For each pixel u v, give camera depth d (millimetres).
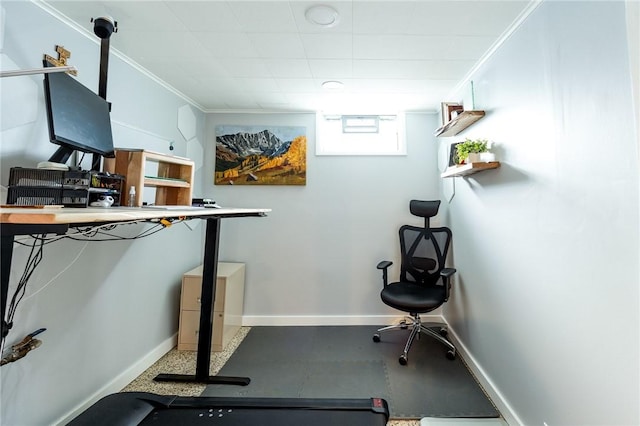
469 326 2154
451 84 2316
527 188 1402
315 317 2918
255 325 2895
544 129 1272
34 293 1332
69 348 1503
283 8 1444
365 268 2936
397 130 3027
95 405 1297
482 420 1580
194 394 1800
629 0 850
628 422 889
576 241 1092
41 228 692
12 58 1257
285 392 1817
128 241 1923
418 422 1572
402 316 2887
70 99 1257
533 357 1364
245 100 2701
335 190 2967
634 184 859
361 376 1988
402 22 1539
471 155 1750
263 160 2959
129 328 1928
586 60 1037
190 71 2117
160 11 1463
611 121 936
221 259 2945
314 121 2998
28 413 1310
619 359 917
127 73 1933
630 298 879
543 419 1292
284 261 2945
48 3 1377
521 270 1461
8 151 1240
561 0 1168
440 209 2891
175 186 1798
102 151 1412
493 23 1521
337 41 1728
